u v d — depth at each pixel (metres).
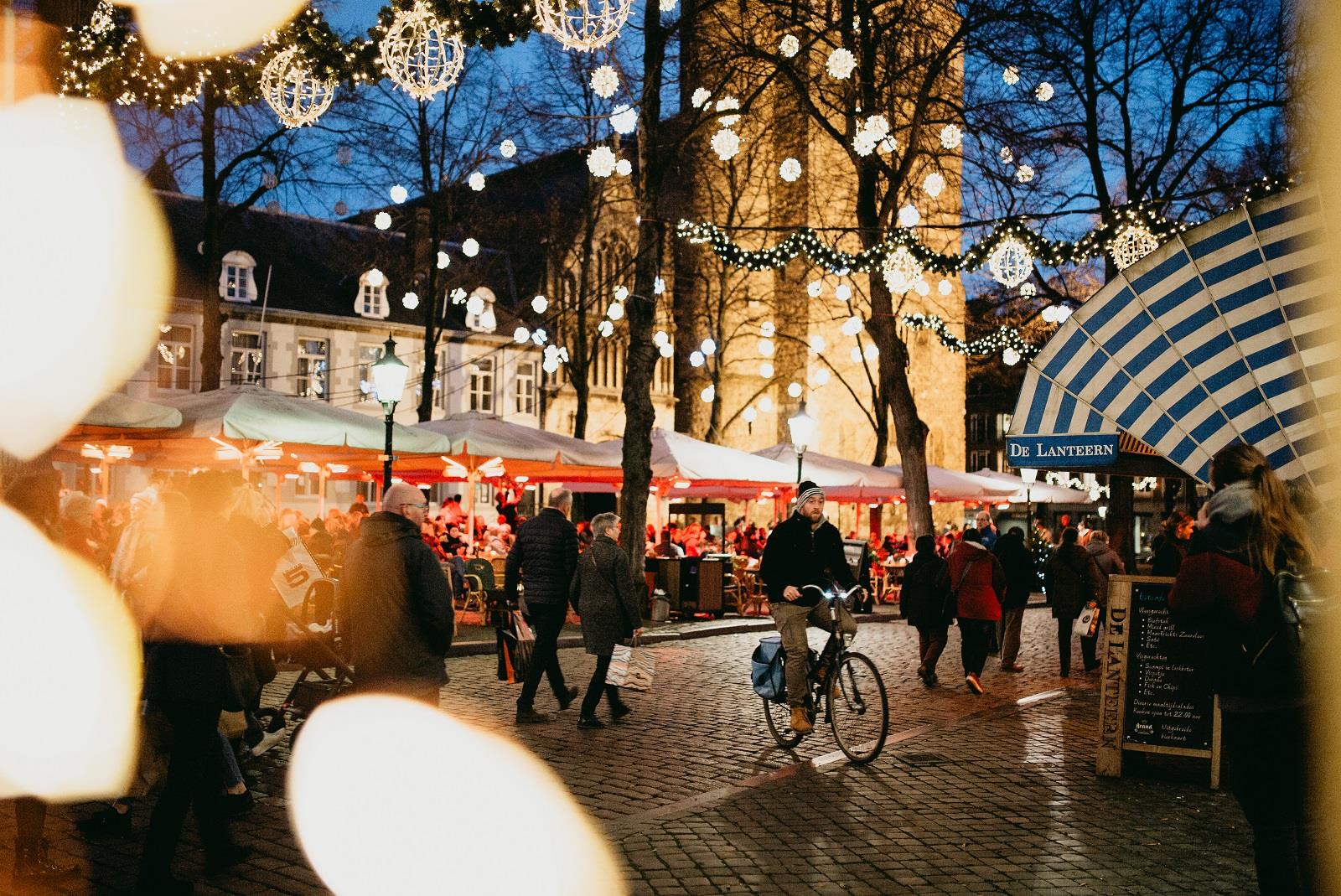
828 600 9.39
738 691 12.95
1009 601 15.66
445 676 6.51
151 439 17.67
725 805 7.38
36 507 5.67
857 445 51.97
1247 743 4.37
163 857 5.14
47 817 6.72
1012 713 11.70
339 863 5.84
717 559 23.02
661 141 30.52
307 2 8.83
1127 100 19.73
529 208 49.41
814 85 21.66
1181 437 8.80
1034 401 9.58
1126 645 8.60
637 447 19.75
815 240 18.88
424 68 8.48
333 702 8.67
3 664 5.59
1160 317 8.85
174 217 43.62
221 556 5.30
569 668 14.70
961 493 31.39
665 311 48.22
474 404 47.56
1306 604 4.27
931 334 55.31
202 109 26.14
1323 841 4.20
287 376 44.12
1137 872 6.05
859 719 9.03
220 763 6.07
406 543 6.40
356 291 46.38
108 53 8.74
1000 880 5.83
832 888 5.64
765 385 47.31
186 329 41.69
